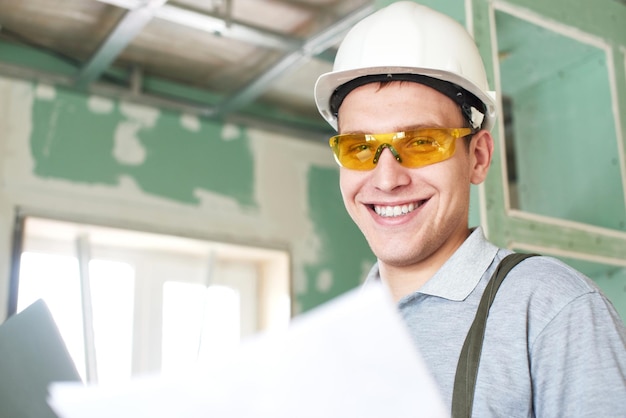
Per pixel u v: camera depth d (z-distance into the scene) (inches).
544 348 36.8
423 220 44.6
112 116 148.9
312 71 158.2
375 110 45.4
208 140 159.2
